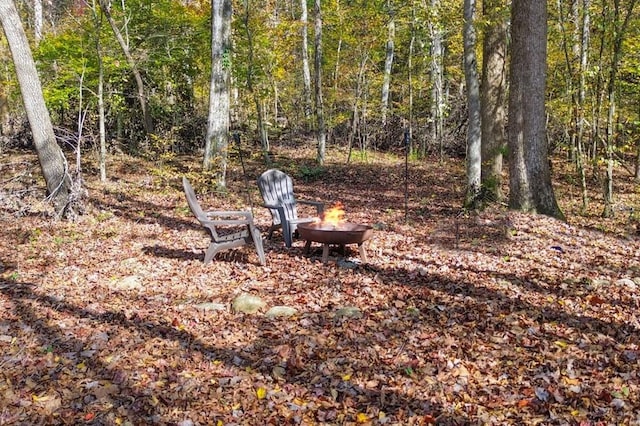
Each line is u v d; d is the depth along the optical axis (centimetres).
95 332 406
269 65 1667
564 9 1223
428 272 569
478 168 909
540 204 856
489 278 547
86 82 1429
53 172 815
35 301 473
